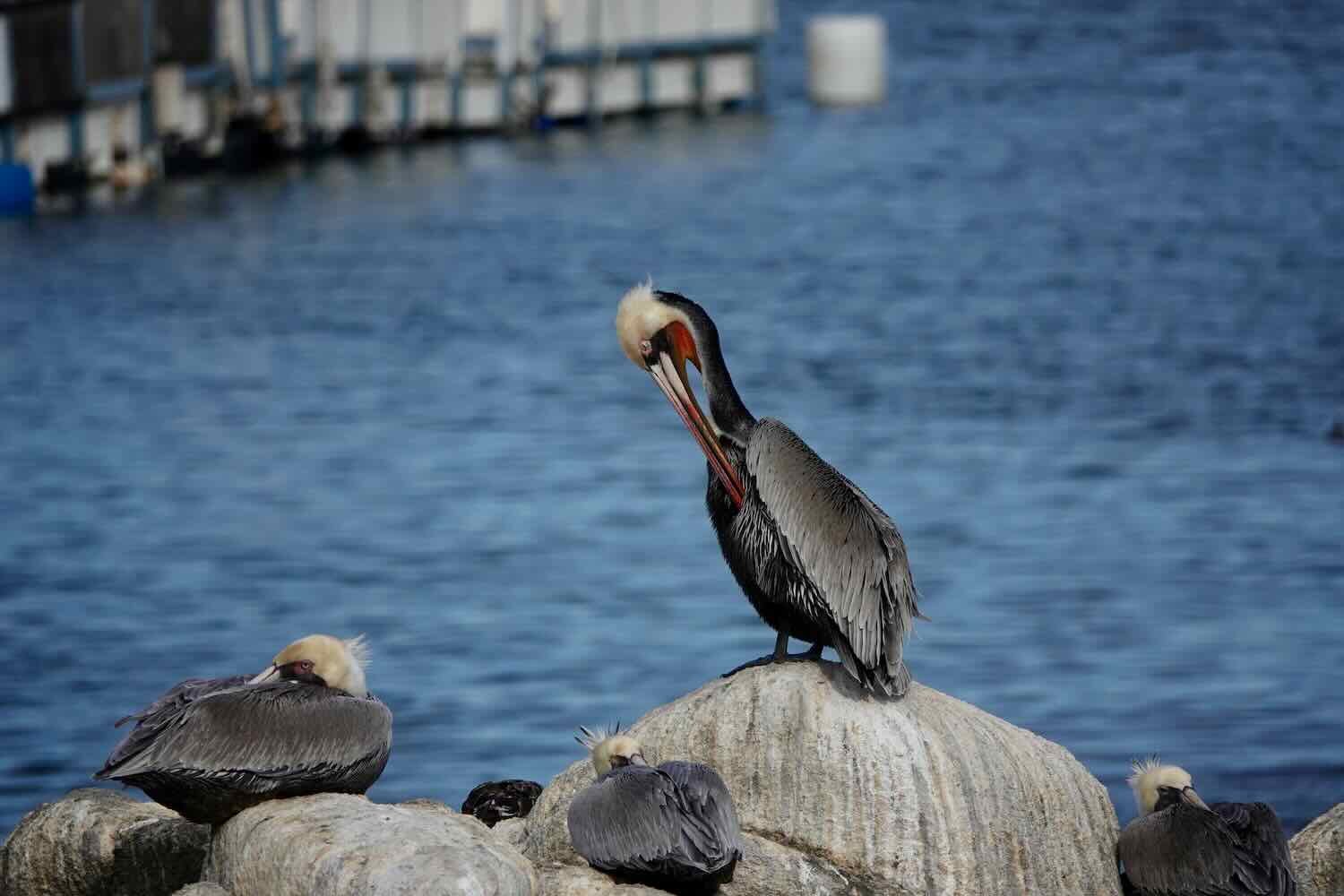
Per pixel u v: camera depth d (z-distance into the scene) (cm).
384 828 872
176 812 1032
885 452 3641
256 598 2784
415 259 6097
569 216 6981
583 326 5062
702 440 977
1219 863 954
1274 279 5481
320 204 7112
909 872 930
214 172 7800
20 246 6159
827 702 947
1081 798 979
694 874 887
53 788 2028
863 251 6206
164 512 3266
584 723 2239
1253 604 2670
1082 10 13575
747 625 2631
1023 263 5900
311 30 8144
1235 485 3322
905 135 8906
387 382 4381
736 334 4916
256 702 916
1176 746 2133
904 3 14612
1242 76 10419
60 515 3247
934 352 4616
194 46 7600
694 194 7494
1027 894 942
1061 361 4459
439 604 2741
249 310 5244
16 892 1082
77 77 6838
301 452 3728
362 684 981
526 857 966
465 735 2197
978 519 3150
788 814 943
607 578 2859
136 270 5803
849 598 926
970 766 945
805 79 11331
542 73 9012
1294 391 4075
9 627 2627
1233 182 7381
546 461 3647
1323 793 1973
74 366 4538
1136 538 3002
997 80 10656
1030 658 2459
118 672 2431
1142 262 5850
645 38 9375
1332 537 2978
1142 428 3769
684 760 952
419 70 8625
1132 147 8338
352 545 3053
